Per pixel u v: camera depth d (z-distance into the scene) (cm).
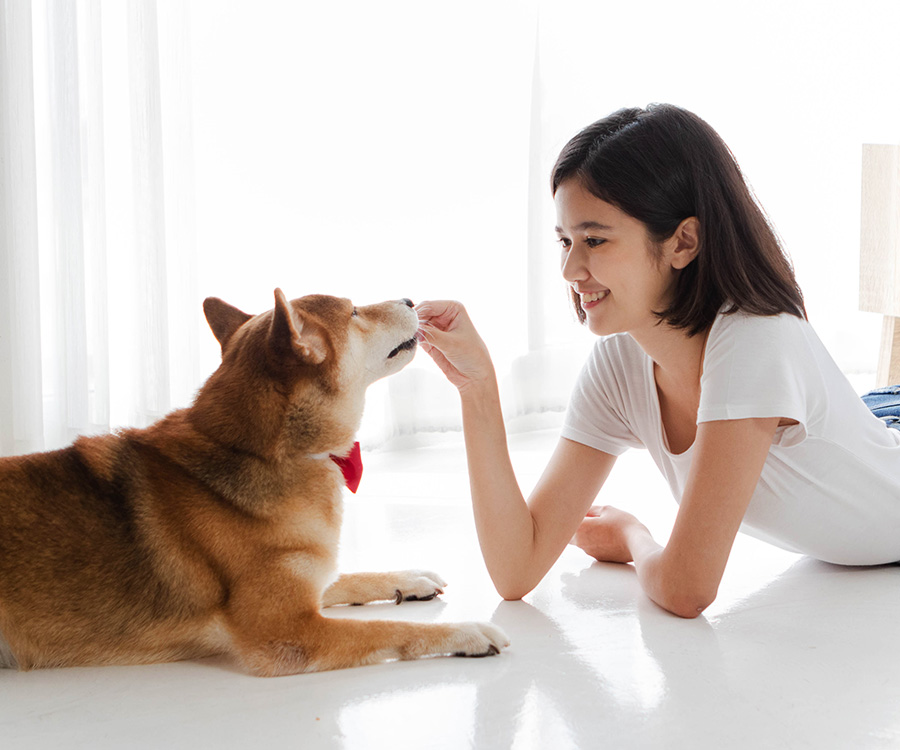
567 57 414
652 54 432
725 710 138
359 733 133
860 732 131
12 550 152
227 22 368
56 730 135
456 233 404
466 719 136
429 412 398
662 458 195
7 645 156
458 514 271
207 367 371
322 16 378
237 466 159
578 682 148
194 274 350
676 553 169
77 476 159
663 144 163
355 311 175
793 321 172
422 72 393
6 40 310
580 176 166
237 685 149
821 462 180
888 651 159
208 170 370
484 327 411
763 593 190
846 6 463
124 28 341
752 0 448
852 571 204
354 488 173
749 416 161
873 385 446
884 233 289
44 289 338
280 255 380
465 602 188
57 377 332
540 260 412
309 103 379
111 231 350
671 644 163
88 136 328
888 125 473
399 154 393
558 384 423
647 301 172
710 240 164
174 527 156
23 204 315
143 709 141
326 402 163
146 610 156
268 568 155
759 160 461
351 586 187
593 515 220
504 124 406
